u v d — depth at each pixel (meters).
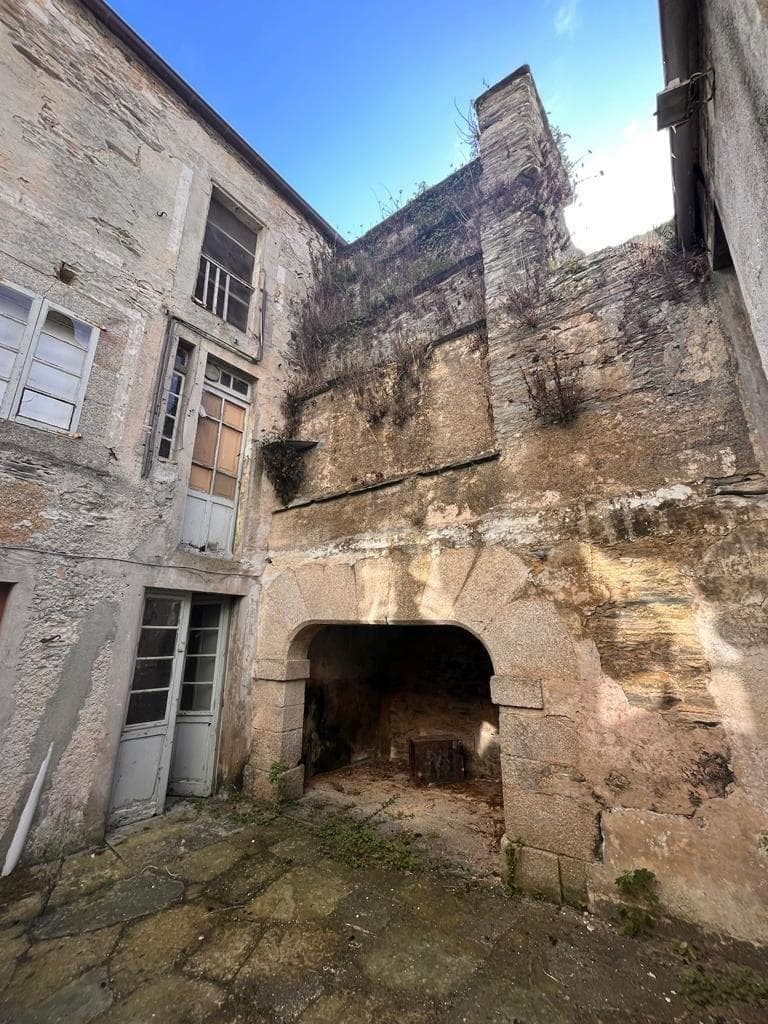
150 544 4.35
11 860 3.17
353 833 3.86
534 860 3.01
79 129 4.59
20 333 3.82
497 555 3.63
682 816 2.68
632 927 2.59
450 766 5.29
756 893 2.42
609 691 3.01
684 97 2.65
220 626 5.03
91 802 3.65
